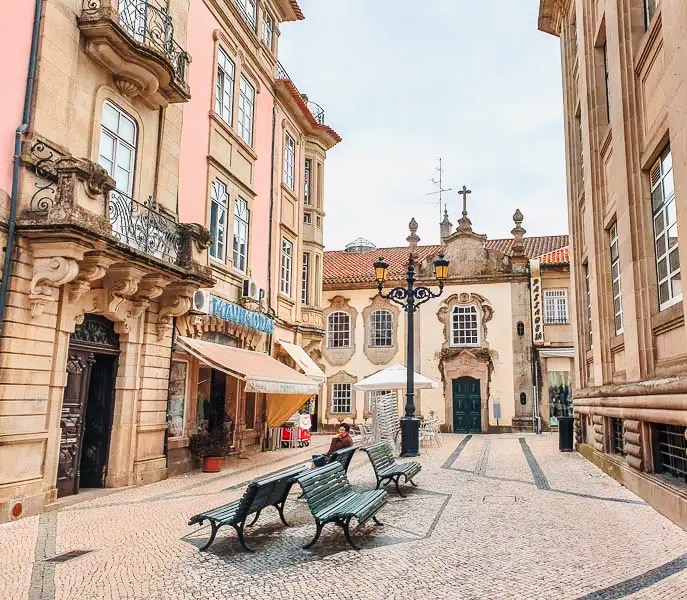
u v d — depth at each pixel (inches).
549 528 289.0
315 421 1143.0
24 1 343.9
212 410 629.3
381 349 1135.0
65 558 240.8
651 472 358.3
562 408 1027.3
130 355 438.9
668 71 292.7
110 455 424.2
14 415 321.7
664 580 207.0
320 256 930.7
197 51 561.6
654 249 359.3
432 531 285.6
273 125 765.9
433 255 1140.5
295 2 796.0
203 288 538.0
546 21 791.1
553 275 1059.3
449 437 928.9
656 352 353.7
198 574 219.1
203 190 564.7
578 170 684.7
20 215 329.1
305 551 250.5
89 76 397.1
